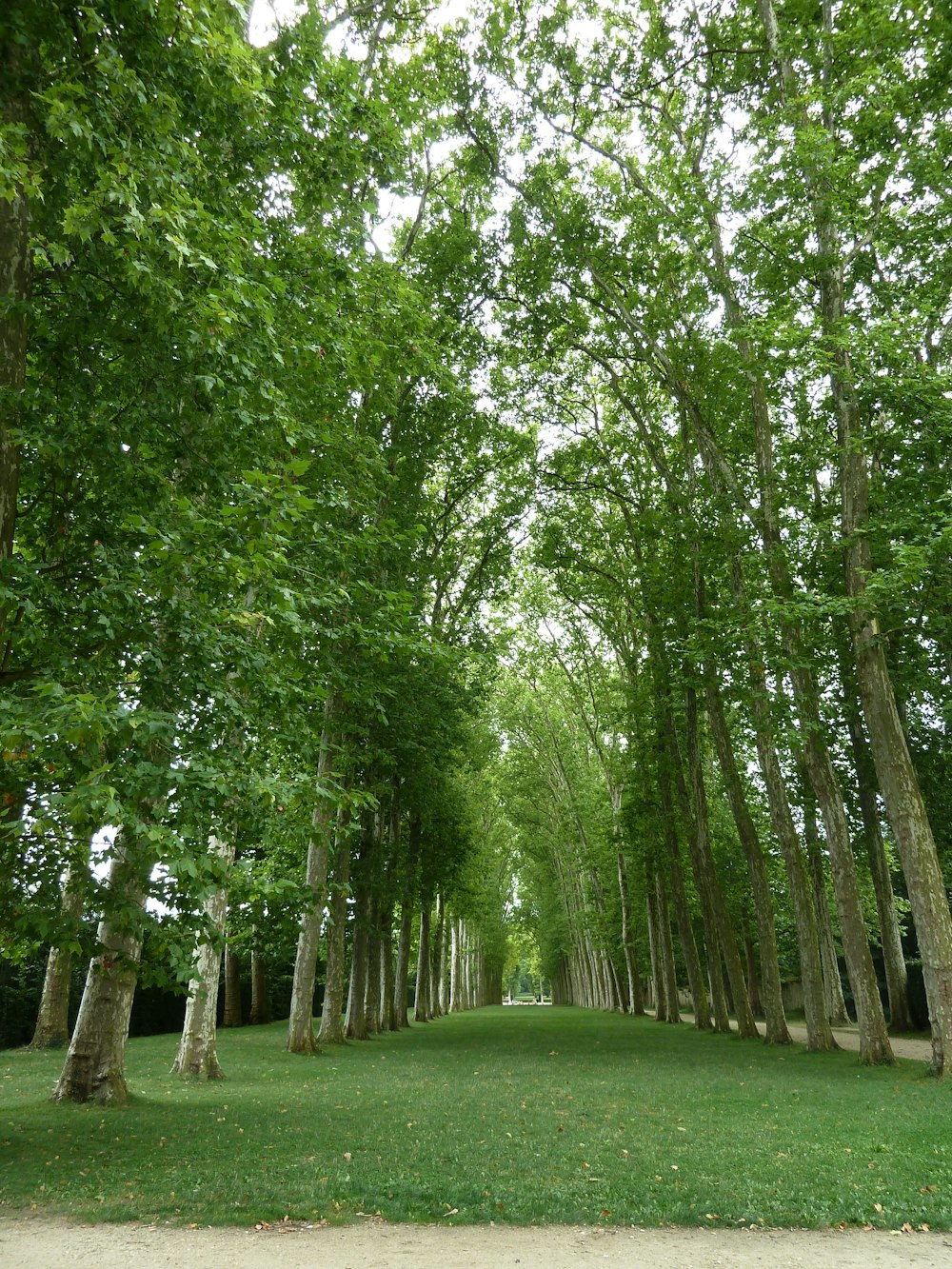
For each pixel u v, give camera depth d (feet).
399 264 73.20
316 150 33.76
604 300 82.99
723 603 79.56
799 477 67.87
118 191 19.76
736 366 59.47
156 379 25.91
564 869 208.44
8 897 21.56
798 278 57.98
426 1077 53.36
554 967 308.19
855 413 57.11
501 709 184.24
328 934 82.48
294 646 30.14
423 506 75.46
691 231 62.44
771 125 54.70
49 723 17.60
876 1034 58.03
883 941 95.91
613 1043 82.07
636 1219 20.49
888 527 48.52
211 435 27.22
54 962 73.97
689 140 75.92
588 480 102.78
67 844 21.94
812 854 112.68
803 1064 59.41
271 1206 21.33
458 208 80.64
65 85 19.35
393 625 35.24
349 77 35.88
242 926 57.98
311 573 30.25
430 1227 20.15
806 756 63.62
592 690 150.30
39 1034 72.28
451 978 198.59
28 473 25.89
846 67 54.49
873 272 60.70
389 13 56.29
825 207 53.62
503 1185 23.49
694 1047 76.13
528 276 79.20
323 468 36.55
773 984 79.25
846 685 79.82
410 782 88.07
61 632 24.43
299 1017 70.95
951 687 70.69
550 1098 42.65
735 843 134.31
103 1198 22.45
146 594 23.90
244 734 27.73
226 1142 29.91
